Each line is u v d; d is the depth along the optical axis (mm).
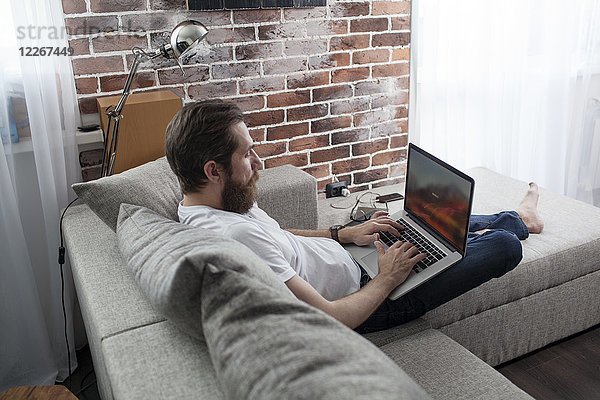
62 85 2207
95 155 2381
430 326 1793
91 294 1485
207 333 1046
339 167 3020
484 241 1873
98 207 1769
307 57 2748
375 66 2930
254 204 1848
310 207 2455
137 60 2070
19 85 2131
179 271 1116
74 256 1739
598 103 3387
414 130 3146
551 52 3168
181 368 1145
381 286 1652
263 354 914
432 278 1797
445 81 3031
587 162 3465
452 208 1827
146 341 1248
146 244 1456
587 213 2502
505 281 2080
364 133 3023
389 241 1983
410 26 2947
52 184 2205
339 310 1524
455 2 2922
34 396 1524
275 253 1528
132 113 2178
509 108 3189
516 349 2219
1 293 2211
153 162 2033
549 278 2180
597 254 2275
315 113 2857
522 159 3365
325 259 1808
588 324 2373
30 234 2301
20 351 2281
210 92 2574
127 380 1113
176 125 1602
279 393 830
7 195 2129
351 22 2799
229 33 2533
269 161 2830
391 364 929
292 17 2648
